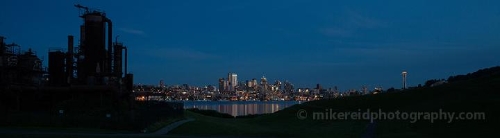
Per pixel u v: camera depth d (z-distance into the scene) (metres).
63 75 80.00
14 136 33.84
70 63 80.19
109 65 82.06
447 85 81.75
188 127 53.34
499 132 44.75
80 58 79.38
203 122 61.59
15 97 66.19
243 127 60.97
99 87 68.75
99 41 78.19
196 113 97.81
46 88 69.19
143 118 51.47
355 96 94.19
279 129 62.78
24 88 67.56
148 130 49.06
